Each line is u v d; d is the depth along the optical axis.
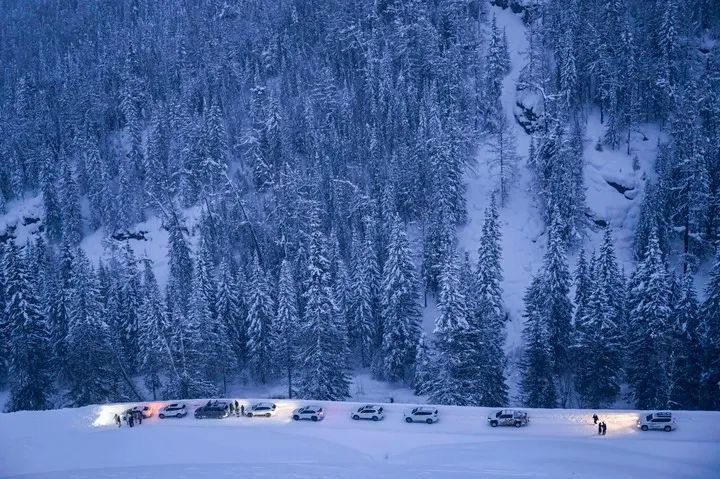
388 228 80.56
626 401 57.50
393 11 120.25
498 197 92.06
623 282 64.12
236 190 95.69
